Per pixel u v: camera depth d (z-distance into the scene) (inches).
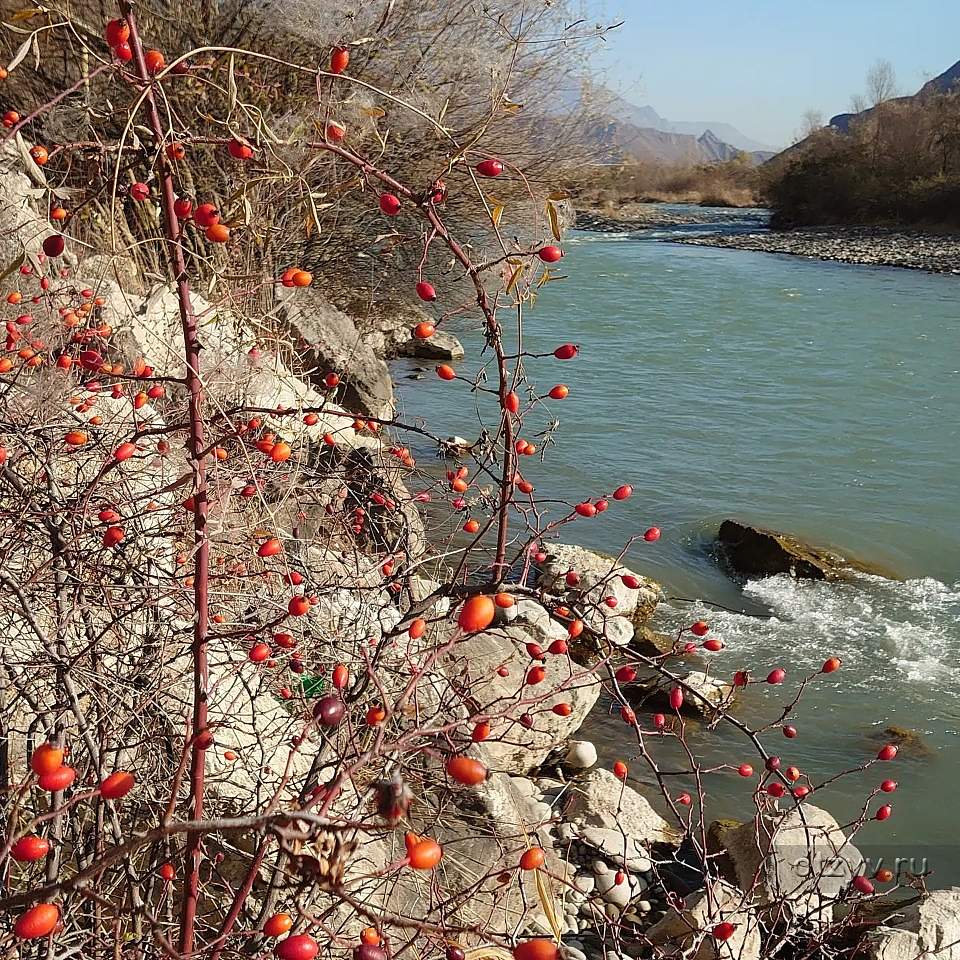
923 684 211.5
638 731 71.2
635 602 234.5
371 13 313.0
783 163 1996.8
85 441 77.3
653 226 1520.7
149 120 56.2
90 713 62.5
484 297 65.6
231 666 76.9
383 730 47.4
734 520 303.4
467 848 90.0
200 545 50.6
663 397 438.6
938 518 312.2
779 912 94.0
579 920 120.7
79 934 54.8
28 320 97.3
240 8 312.2
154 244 145.9
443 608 107.6
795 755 181.3
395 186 63.6
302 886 47.9
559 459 345.7
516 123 365.7
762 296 749.9
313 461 123.9
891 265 999.0
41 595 72.1
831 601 253.1
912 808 167.8
